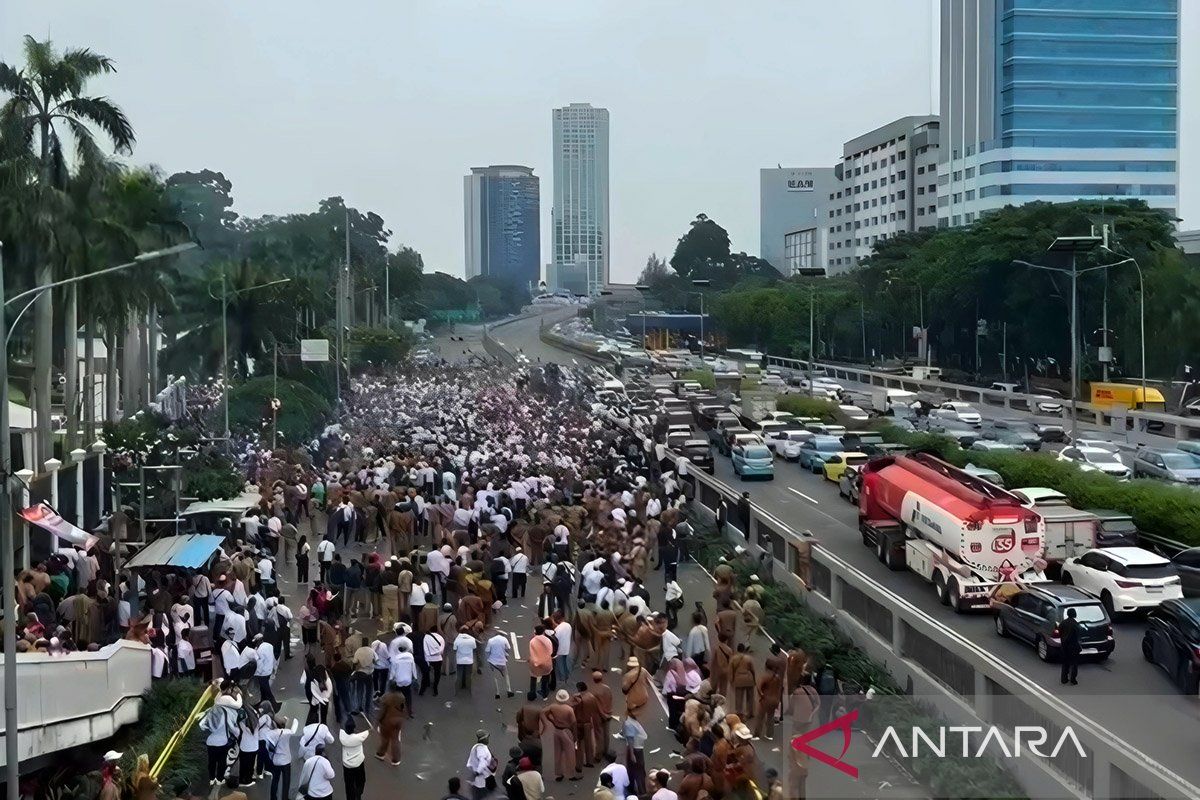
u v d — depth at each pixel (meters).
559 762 24.27
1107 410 79.94
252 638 29.50
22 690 22.91
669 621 33.91
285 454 58.81
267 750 24.22
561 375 115.19
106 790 21.42
